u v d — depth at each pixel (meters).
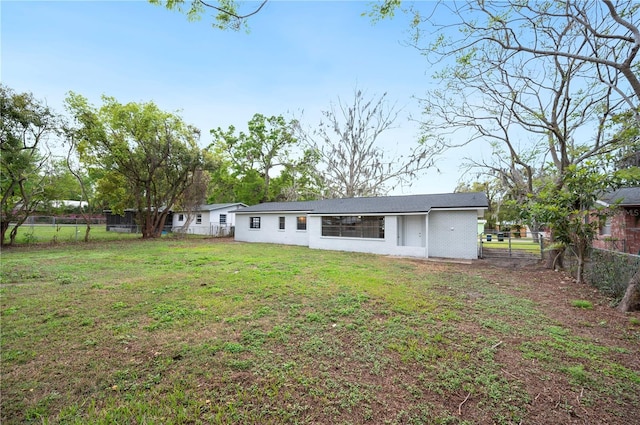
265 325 4.16
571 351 3.39
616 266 5.65
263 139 29.42
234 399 2.47
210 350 3.36
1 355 3.21
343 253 13.34
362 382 2.75
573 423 2.21
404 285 6.71
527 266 9.88
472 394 2.57
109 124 17.19
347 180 23.88
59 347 3.44
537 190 11.05
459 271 8.80
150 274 7.63
